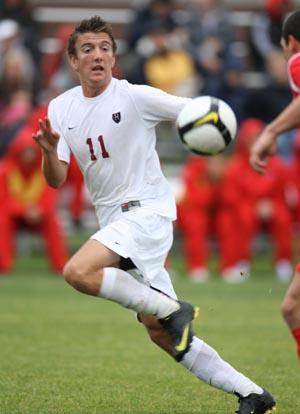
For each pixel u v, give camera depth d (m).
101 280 24.77
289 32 27.78
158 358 35.38
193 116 25.69
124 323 43.50
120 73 69.19
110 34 26.62
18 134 59.84
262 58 73.38
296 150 61.03
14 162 58.78
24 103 61.72
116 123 26.44
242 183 60.41
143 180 26.59
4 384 30.56
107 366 33.75
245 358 35.41
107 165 26.61
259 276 60.88
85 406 27.77
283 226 60.94
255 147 26.83
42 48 75.38
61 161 26.75
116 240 25.42
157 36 69.00
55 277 59.09
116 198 26.72
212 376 25.84
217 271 63.25
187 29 70.88
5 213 59.16
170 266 63.88
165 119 26.61
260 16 74.25
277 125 26.64
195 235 60.19
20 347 37.22
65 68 70.31
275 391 29.94
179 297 51.31
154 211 26.31
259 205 61.03
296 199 61.25
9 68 63.12
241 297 51.81
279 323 43.69
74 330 41.41
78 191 64.25
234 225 60.53
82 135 26.67
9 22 70.62
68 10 81.38
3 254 59.59
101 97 26.56
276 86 69.00
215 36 70.38
